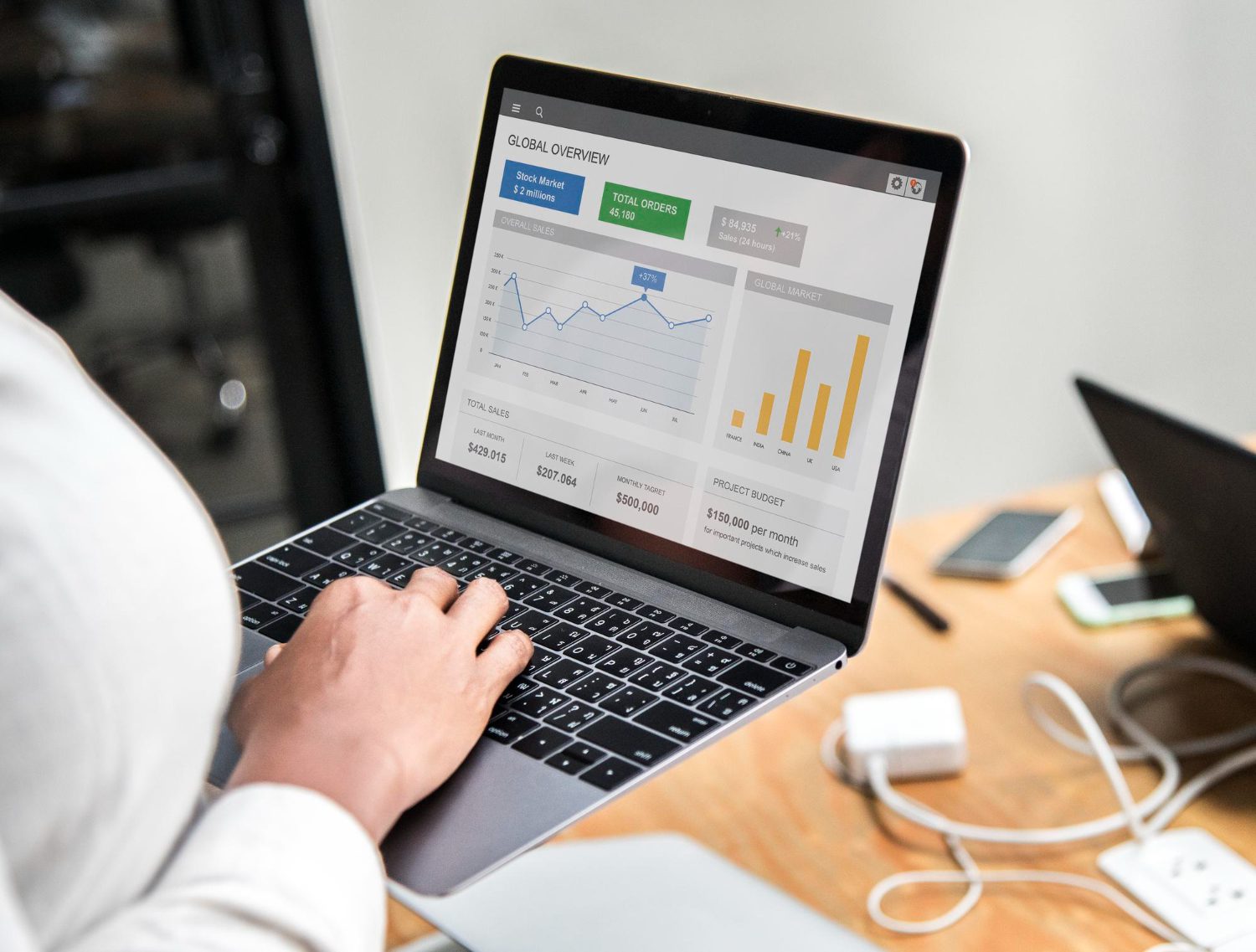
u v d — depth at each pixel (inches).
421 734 19.2
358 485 85.0
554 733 22.7
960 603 43.6
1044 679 35.5
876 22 72.0
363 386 82.4
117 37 85.7
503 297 30.4
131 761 11.6
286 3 73.2
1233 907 28.9
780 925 28.5
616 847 31.6
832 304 26.0
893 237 25.3
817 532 26.0
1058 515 48.5
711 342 27.4
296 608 27.9
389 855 19.8
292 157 77.5
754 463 26.8
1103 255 81.4
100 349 113.3
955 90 74.5
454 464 31.6
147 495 12.7
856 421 25.7
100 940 11.9
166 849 12.8
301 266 79.8
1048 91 76.0
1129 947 28.5
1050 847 32.0
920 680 39.2
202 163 93.7
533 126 30.0
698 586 27.5
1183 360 86.3
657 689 23.9
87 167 90.5
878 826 33.1
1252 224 83.2
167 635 12.2
